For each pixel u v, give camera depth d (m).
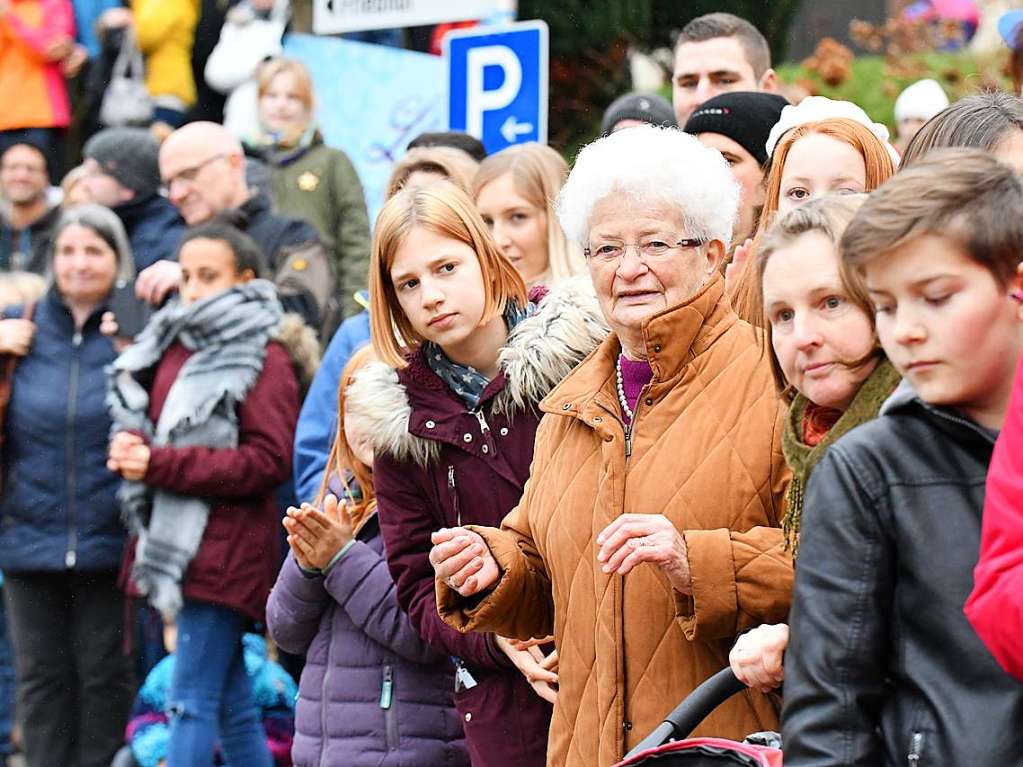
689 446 11.29
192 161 22.45
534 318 13.33
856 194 9.70
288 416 19.45
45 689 20.67
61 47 26.78
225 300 19.50
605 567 10.85
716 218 11.67
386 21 22.02
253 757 19.25
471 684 13.52
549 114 30.75
